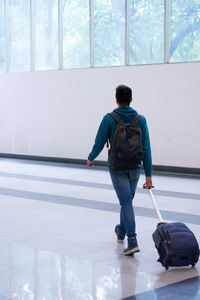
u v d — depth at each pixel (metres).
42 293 4.00
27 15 16.84
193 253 4.60
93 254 5.18
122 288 4.13
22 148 17.06
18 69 17.28
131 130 4.96
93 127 15.06
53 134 16.11
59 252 5.24
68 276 4.44
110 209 7.78
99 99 14.88
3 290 4.07
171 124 13.38
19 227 6.46
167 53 13.54
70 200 8.62
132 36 14.26
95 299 3.88
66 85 15.69
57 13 16.00
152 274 4.52
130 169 5.03
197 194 9.52
